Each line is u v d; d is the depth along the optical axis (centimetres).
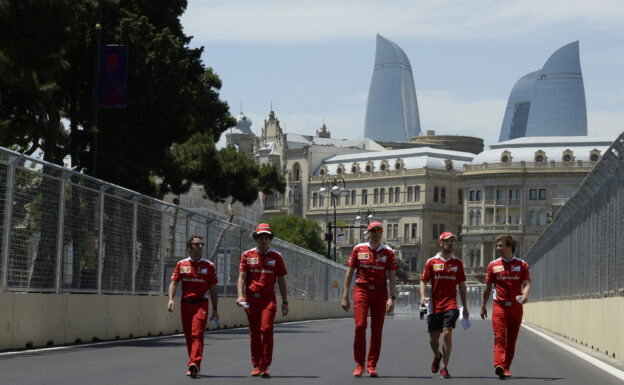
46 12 3494
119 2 5006
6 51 3541
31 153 5072
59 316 2767
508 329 1991
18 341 2525
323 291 8181
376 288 1925
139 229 3438
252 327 1911
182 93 5122
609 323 2808
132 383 1736
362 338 1925
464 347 3041
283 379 1861
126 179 5091
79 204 2914
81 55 4759
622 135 2581
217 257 4531
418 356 2559
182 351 2608
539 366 2317
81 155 5188
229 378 1861
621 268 2705
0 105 4303
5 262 2459
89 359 2283
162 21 5256
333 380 1850
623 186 2672
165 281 3744
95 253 3034
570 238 4200
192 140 6975
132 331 3328
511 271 1970
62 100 4969
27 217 2581
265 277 1903
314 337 3706
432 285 1972
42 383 1706
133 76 4906
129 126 4975
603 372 2170
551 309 5066
